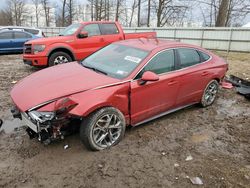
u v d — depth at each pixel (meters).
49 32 28.84
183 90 4.95
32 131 3.66
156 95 4.41
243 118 5.40
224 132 4.73
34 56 8.59
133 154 3.82
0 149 3.79
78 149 3.84
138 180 3.28
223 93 7.05
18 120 4.78
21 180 3.18
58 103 3.33
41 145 3.90
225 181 3.35
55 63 8.96
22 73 8.93
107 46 5.18
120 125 3.98
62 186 3.12
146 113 4.40
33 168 3.40
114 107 3.83
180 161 3.73
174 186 3.21
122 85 3.89
